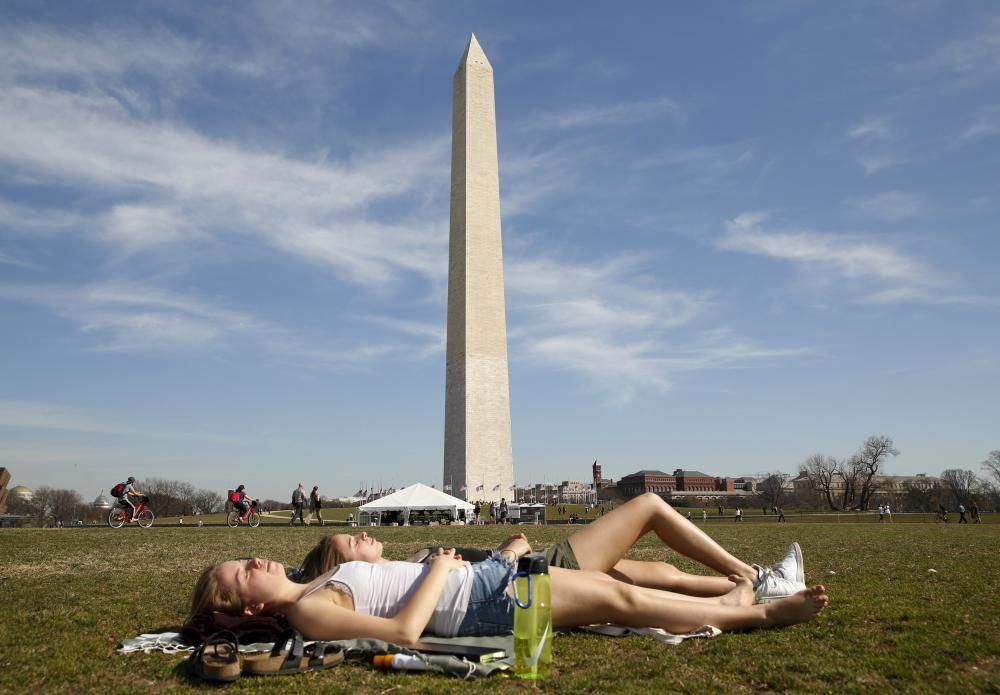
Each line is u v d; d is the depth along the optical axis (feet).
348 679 15.19
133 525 110.11
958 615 20.47
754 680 14.69
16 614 23.22
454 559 18.81
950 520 273.33
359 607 17.35
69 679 15.52
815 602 18.85
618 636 18.86
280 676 15.46
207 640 16.08
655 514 20.62
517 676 15.26
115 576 34.55
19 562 42.24
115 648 18.21
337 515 264.52
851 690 13.94
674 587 21.02
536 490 523.70
